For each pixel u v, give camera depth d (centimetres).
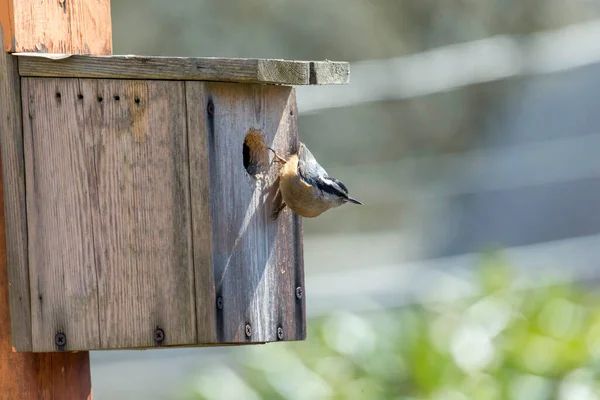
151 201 718
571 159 2684
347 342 1285
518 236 2725
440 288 1376
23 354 740
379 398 1207
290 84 771
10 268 717
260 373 1274
